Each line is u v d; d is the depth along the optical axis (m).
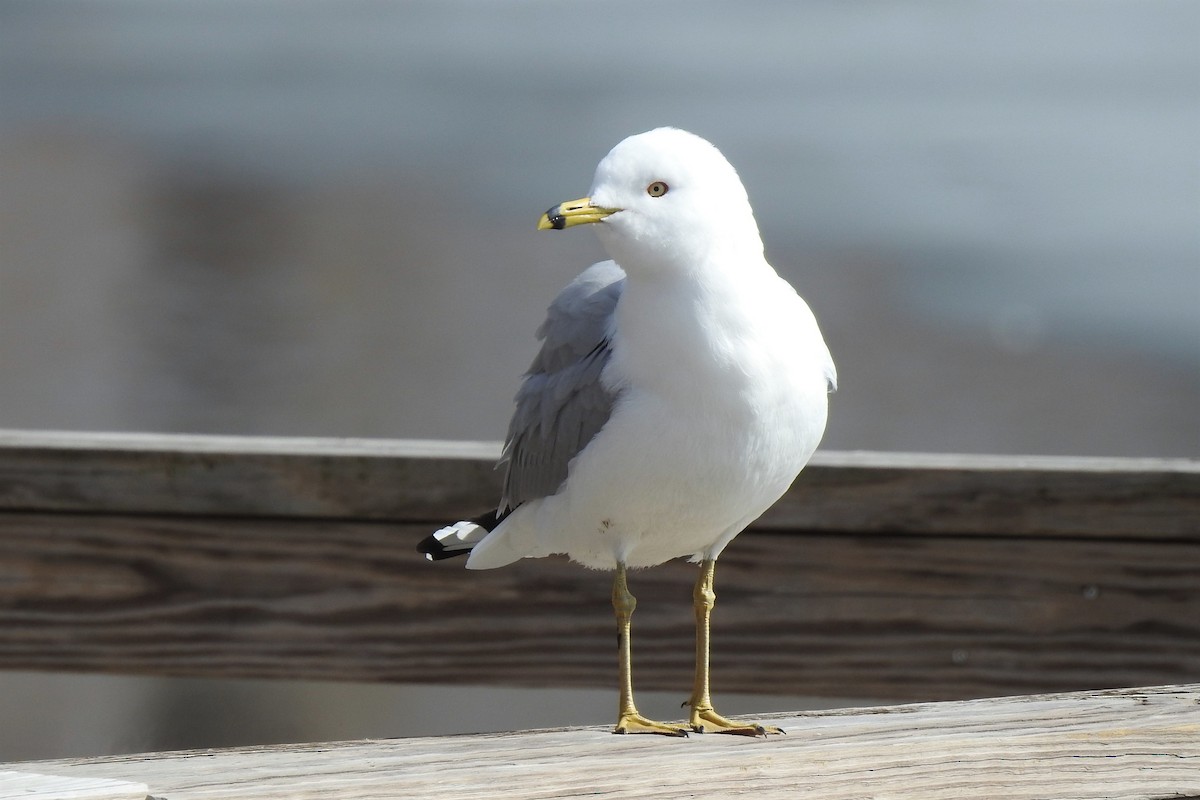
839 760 4.61
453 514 6.73
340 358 24.53
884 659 6.72
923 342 27.06
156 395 22.53
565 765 4.54
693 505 5.84
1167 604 6.57
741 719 5.35
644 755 4.66
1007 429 22.69
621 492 5.85
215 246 33.25
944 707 5.11
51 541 6.82
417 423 21.45
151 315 27.16
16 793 4.16
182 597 6.83
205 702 11.85
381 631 6.84
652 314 5.66
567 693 12.61
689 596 6.83
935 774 4.59
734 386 5.58
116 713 11.55
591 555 6.24
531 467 6.26
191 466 6.75
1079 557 6.60
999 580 6.65
